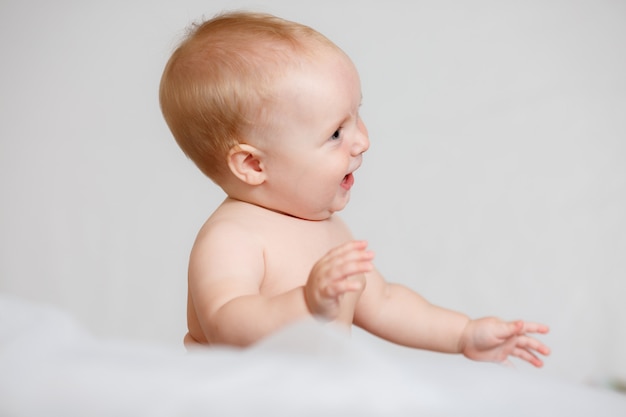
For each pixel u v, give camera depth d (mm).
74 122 2734
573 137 2557
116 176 2613
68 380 742
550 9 2883
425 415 716
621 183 2400
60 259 2385
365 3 2922
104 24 2895
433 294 2207
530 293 2148
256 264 1351
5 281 2328
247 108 1396
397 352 1968
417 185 2518
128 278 2352
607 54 2750
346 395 714
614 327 2012
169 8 2875
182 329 2246
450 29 2875
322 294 1111
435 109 2717
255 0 2846
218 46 1434
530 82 2727
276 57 1399
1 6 2885
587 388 844
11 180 2584
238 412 713
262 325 1173
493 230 2338
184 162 2664
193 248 1375
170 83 1471
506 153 2557
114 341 801
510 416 755
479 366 829
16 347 768
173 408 719
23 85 2791
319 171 1409
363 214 2445
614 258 2186
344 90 1407
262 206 1445
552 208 2365
